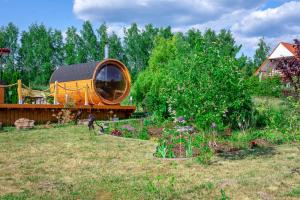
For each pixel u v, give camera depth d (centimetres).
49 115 2439
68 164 1208
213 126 1304
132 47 8706
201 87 1227
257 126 2155
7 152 1411
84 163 1221
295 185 929
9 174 1073
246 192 873
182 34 7088
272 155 1343
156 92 2850
